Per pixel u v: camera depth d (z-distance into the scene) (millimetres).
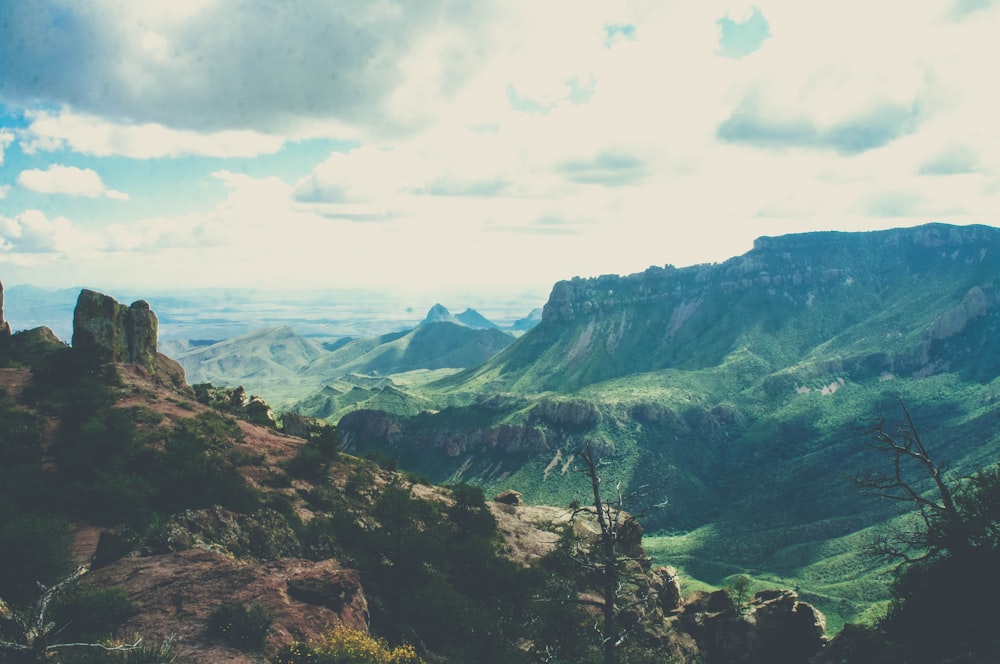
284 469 58281
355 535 47844
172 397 70625
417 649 35656
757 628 59281
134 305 81312
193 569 28219
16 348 72562
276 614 24547
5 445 48625
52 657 17406
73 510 43062
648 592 60844
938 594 33031
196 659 21125
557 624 40406
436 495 71688
